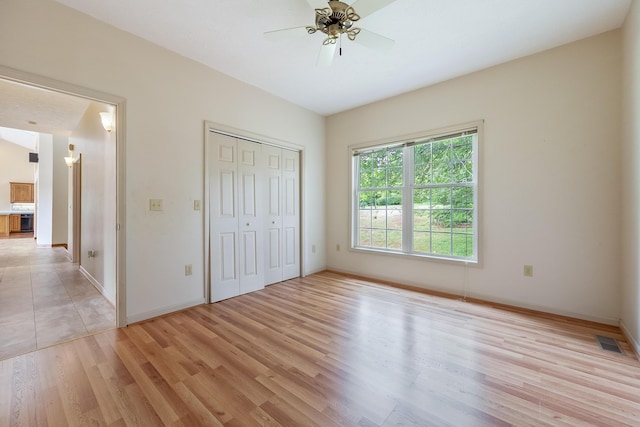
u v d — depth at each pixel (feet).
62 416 4.65
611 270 8.08
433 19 7.41
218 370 5.97
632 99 6.92
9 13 6.25
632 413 4.68
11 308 9.48
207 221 10.04
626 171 7.41
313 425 4.46
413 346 6.98
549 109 8.95
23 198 34.45
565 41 8.49
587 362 6.23
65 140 23.39
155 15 7.33
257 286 11.75
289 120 13.12
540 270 9.21
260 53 9.12
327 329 7.96
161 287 8.91
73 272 14.38
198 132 9.77
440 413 4.71
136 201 8.31
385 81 11.07
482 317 8.77
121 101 7.97
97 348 6.86
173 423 4.51
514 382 5.54
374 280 13.17
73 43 7.11
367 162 13.97
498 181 9.91
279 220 12.97
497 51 8.99
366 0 5.49
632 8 6.79
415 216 12.28
